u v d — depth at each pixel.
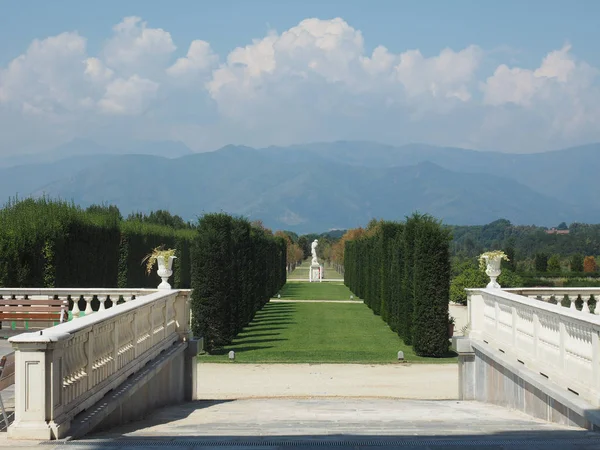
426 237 27.83
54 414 8.39
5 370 9.05
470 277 46.88
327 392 19.75
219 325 28.33
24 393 8.30
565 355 11.82
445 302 27.45
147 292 18.91
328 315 44.75
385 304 40.22
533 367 13.40
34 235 27.97
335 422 11.75
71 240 32.59
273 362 25.66
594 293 17.62
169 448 7.75
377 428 10.59
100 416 9.66
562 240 139.25
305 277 117.12
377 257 45.06
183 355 17.22
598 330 10.33
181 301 17.42
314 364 25.27
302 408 14.93
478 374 17.41
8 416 10.32
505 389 15.26
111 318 10.70
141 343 13.20
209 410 14.38
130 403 11.92
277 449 7.82
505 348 15.38
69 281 32.22
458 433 9.77
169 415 13.28
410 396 19.03
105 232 37.00
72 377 9.25
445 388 20.52
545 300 17.73
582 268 80.75
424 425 11.13
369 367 24.67
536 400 12.98
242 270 35.97
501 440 8.55
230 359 26.23
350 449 7.88
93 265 35.31
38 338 8.23
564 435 9.39
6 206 33.41
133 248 44.38
